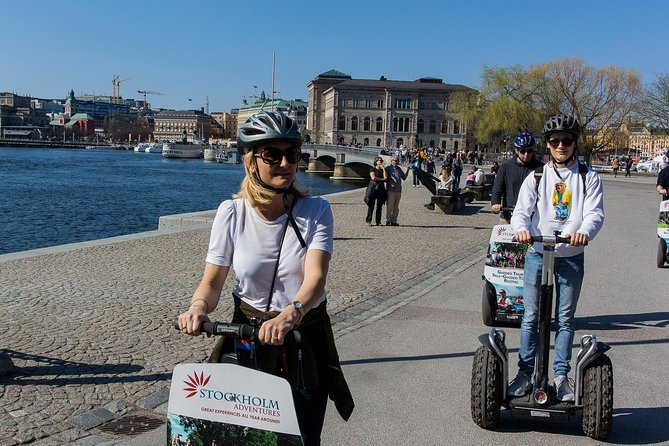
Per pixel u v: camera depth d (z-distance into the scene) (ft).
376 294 31.50
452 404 17.65
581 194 15.66
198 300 9.61
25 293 29.84
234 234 10.05
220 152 450.71
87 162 377.09
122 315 26.23
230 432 8.82
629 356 22.03
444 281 35.09
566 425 16.26
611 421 14.85
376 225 61.77
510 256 25.38
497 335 15.80
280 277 9.95
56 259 39.09
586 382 14.96
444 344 23.26
